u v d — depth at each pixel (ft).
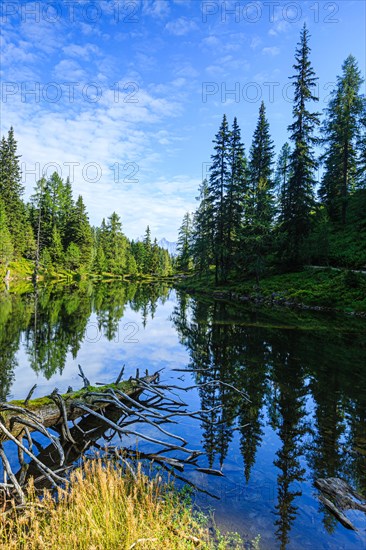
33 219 232.73
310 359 39.45
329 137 138.92
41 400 22.09
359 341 49.21
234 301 109.70
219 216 135.54
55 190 243.40
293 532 12.42
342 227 135.85
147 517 12.23
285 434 20.99
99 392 23.63
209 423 22.85
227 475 16.47
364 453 18.60
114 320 69.46
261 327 61.16
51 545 10.57
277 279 116.06
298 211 112.98
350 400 26.78
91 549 9.41
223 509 13.78
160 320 71.20
